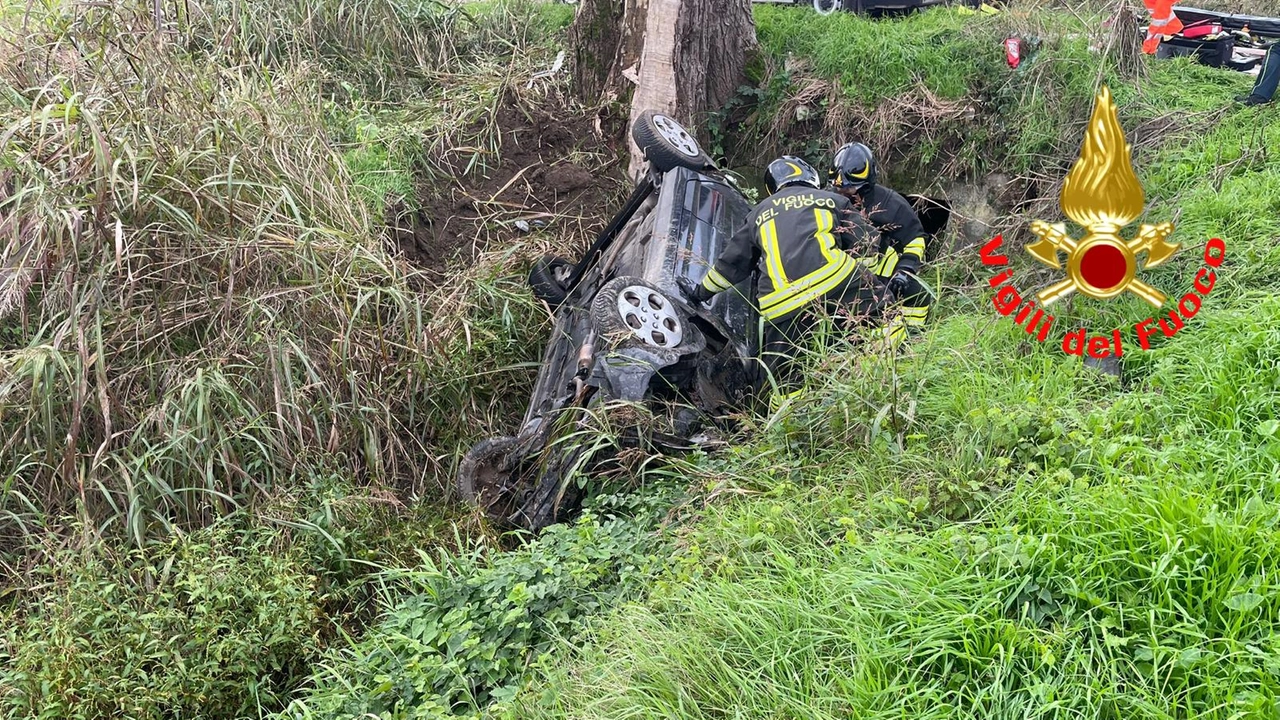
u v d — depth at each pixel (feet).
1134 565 7.88
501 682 9.62
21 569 12.60
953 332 13.89
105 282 13.73
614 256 16.93
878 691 7.47
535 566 10.75
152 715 10.09
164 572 11.36
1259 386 10.40
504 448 14.01
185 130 15.16
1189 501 8.16
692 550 9.94
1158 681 7.17
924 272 17.62
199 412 12.81
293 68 20.80
